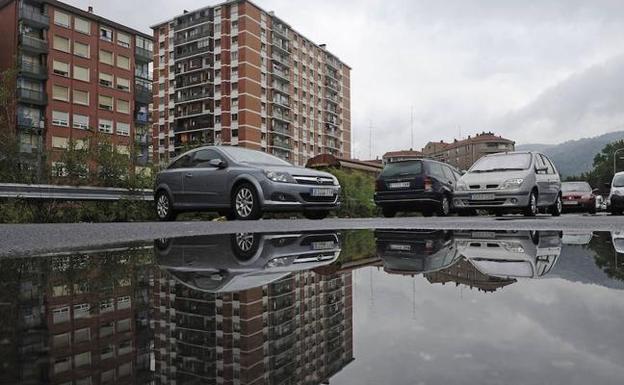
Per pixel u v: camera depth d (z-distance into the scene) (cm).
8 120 1605
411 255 211
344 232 406
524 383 50
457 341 68
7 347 66
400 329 76
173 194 848
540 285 117
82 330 77
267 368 56
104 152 1095
